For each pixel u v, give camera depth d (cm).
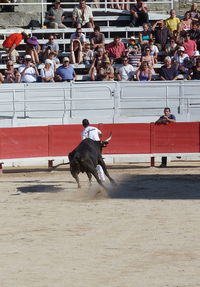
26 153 2588
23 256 1396
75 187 2183
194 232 1569
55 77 2980
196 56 3069
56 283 1228
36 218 1731
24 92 2803
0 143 2558
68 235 1555
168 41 3212
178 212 1781
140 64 3045
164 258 1372
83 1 3391
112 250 1432
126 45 3306
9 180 2362
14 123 2733
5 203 1930
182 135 2678
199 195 2028
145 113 2852
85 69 3147
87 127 2083
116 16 3494
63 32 3359
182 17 3606
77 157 2008
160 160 2800
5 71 3027
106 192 2025
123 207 1855
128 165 2684
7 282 1238
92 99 2823
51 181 2322
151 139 2664
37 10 3616
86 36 3359
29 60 2969
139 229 1603
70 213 1786
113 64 3097
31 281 1241
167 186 2186
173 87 2867
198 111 2864
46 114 2817
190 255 1391
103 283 1225
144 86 2848
